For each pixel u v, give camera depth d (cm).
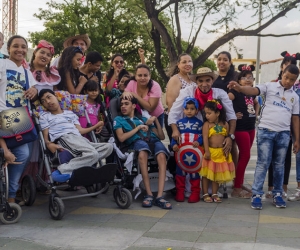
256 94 501
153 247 357
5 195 430
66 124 493
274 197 507
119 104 557
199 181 532
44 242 371
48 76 539
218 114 519
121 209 490
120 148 539
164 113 634
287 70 493
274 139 495
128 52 2602
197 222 434
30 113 471
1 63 454
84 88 560
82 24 2484
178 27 1581
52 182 451
